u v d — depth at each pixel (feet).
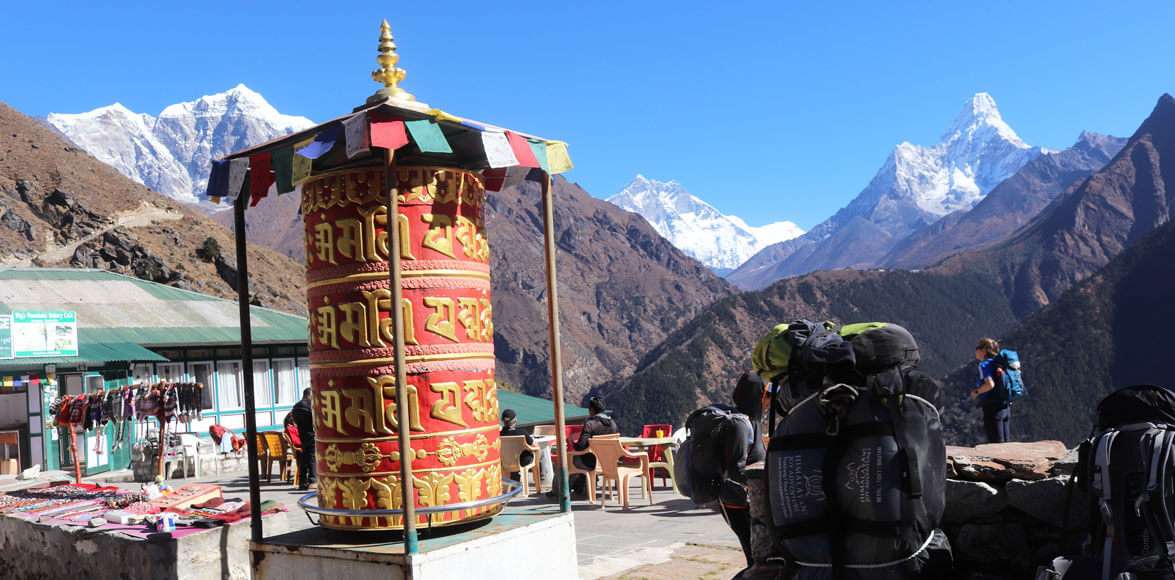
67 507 28.30
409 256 16.85
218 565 22.11
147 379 81.71
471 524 17.65
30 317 72.84
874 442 11.47
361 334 16.85
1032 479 15.98
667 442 37.17
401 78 16.84
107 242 461.78
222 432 67.72
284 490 50.47
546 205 19.06
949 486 16.58
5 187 491.31
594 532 29.35
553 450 42.04
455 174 17.46
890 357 11.69
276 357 89.30
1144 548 11.16
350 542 17.06
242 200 19.29
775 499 12.16
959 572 13.23
